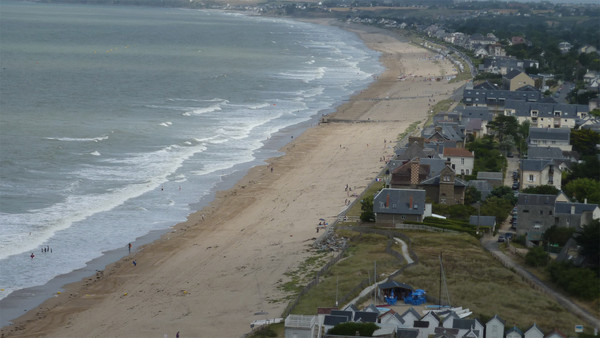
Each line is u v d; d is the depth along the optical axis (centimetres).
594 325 10012
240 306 11019
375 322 9500
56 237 13938
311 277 12006
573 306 10738
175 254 13450
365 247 13362
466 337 9056
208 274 12481
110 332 10238
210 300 11331
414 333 9069
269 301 11112
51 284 12050
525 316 10044
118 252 13488
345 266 12269
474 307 10319
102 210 15550
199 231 14700
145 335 10100
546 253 12588
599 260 11812
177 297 11506
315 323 9400
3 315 10900
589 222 13712
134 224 14912
